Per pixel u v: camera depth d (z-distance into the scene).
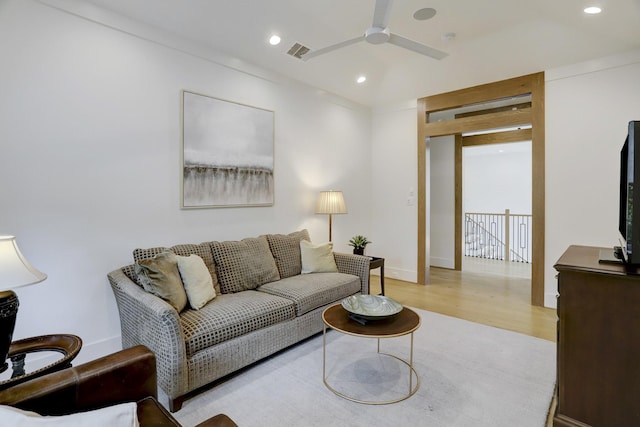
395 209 5.25
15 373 1.70
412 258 5.08
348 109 5.02
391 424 1.87
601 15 2.85
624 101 3.42
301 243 3.74
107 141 2.61
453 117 5.54
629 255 1.65
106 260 2.61
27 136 2.24
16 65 2.20
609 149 3.51
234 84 3.49
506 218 6.90
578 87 3.66
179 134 3.04
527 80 3.96
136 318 2.23
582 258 1.87
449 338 3.01
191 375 2.02
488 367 2.49
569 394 1.73
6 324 1.53
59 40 2.37
